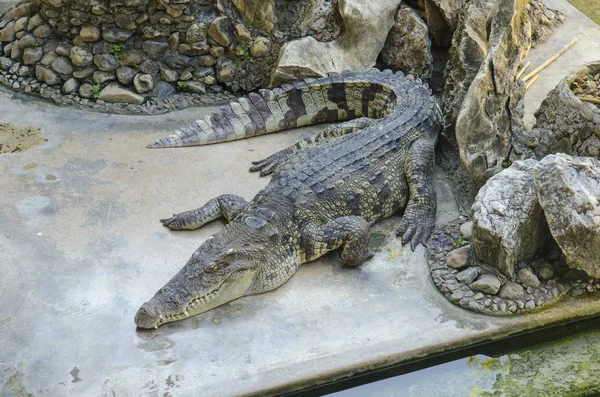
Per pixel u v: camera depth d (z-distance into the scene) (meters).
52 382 3.66
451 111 4.52
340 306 3.91
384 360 3.76
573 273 3.98
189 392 3.65
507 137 4.19
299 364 3.73
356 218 4.07
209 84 4.83
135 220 4.18
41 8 4.75
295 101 4.64
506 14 4.11
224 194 4.21
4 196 4.25
